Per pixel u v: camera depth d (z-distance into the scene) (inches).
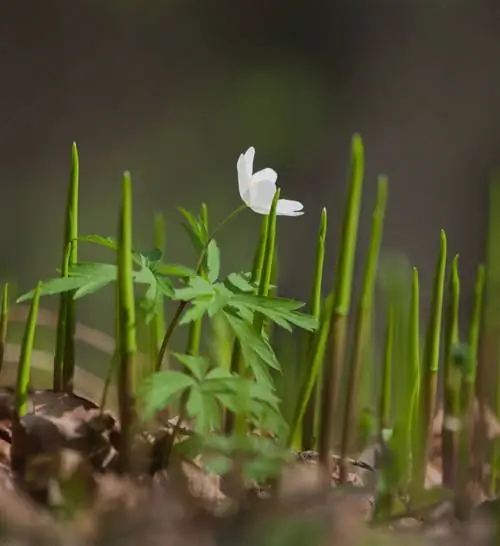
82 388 49.4
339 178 149.7
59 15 149.5
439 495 42.7
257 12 153.3
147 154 148.3
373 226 43.2
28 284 126.3
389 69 153.2
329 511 41.9
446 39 152.3
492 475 43.9
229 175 146.9
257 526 41.5
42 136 148.3
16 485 41.8
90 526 41.3
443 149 152.4
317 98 151.9
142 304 41.8
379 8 152.6
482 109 151.6
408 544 41.8
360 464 44.1
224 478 42.7
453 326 43.4
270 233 42.4
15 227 137.9
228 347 44.9
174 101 151.6
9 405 44.1
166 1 151.2
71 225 42.9
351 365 43.4
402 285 44.1
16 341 50.7
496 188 44.5
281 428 41.9
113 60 151.4
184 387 41.6
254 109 149.9
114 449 42.3
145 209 141.4
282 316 42.2
